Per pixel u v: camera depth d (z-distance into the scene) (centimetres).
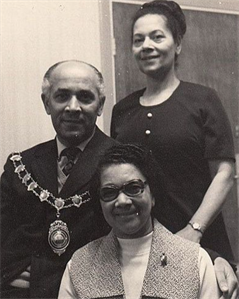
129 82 201
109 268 131
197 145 157
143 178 129
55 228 146
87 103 148
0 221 153
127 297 127
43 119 191
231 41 220
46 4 193
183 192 157
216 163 159
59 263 145
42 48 192
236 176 217
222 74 219
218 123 158
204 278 129
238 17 220
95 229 145
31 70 191
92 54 198
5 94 189
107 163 129
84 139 151
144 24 161
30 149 159
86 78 147
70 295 135
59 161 153
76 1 195
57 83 147
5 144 188
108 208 128
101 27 198
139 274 129
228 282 130
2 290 149
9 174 155
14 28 190
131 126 164
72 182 148
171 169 157
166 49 160
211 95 161
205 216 150
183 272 126
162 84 164
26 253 150
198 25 215
